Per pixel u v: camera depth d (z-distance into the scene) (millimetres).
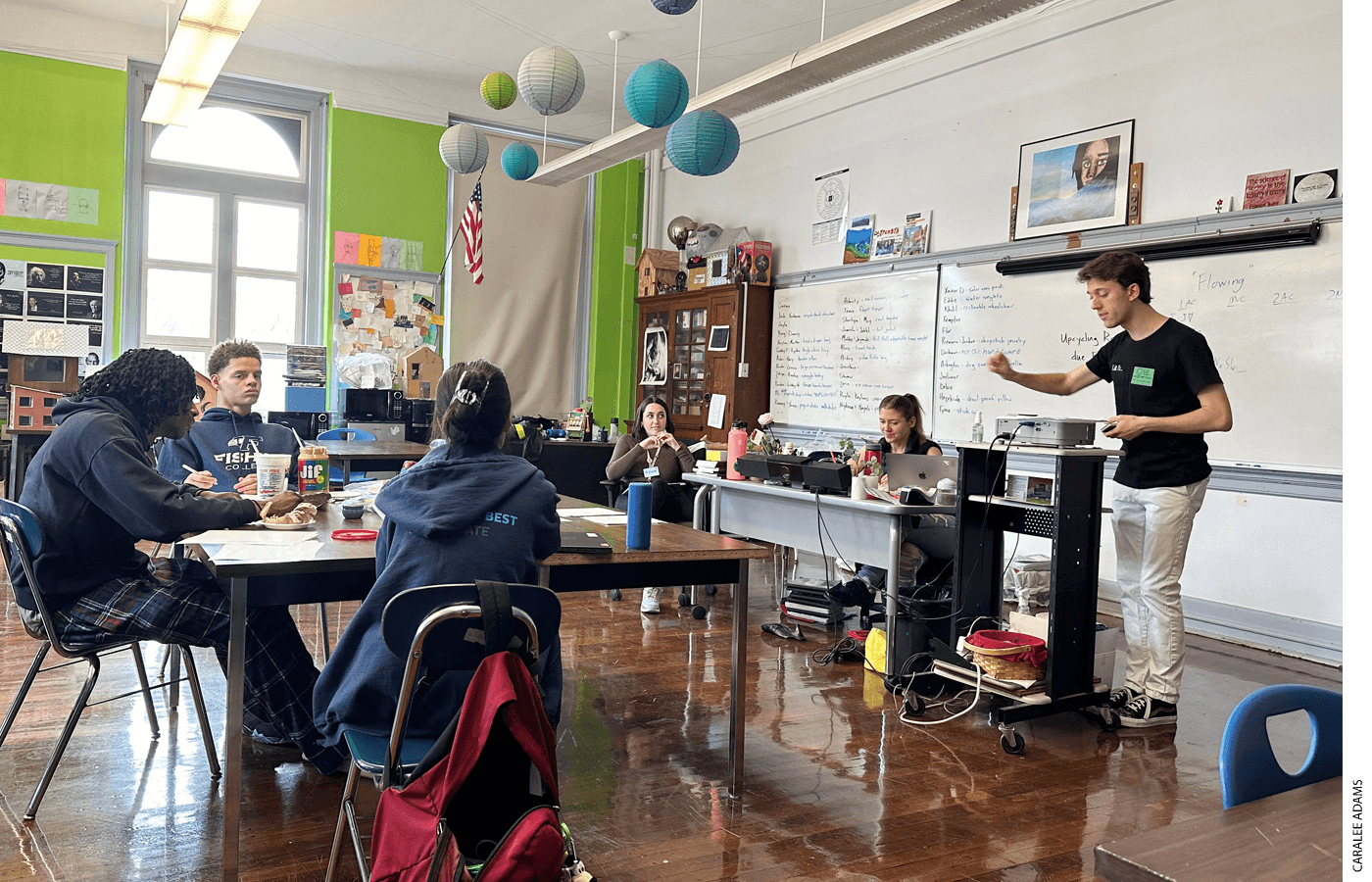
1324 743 1238
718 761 2859
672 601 5148
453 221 8625
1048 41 5793
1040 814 2555
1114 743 3166
